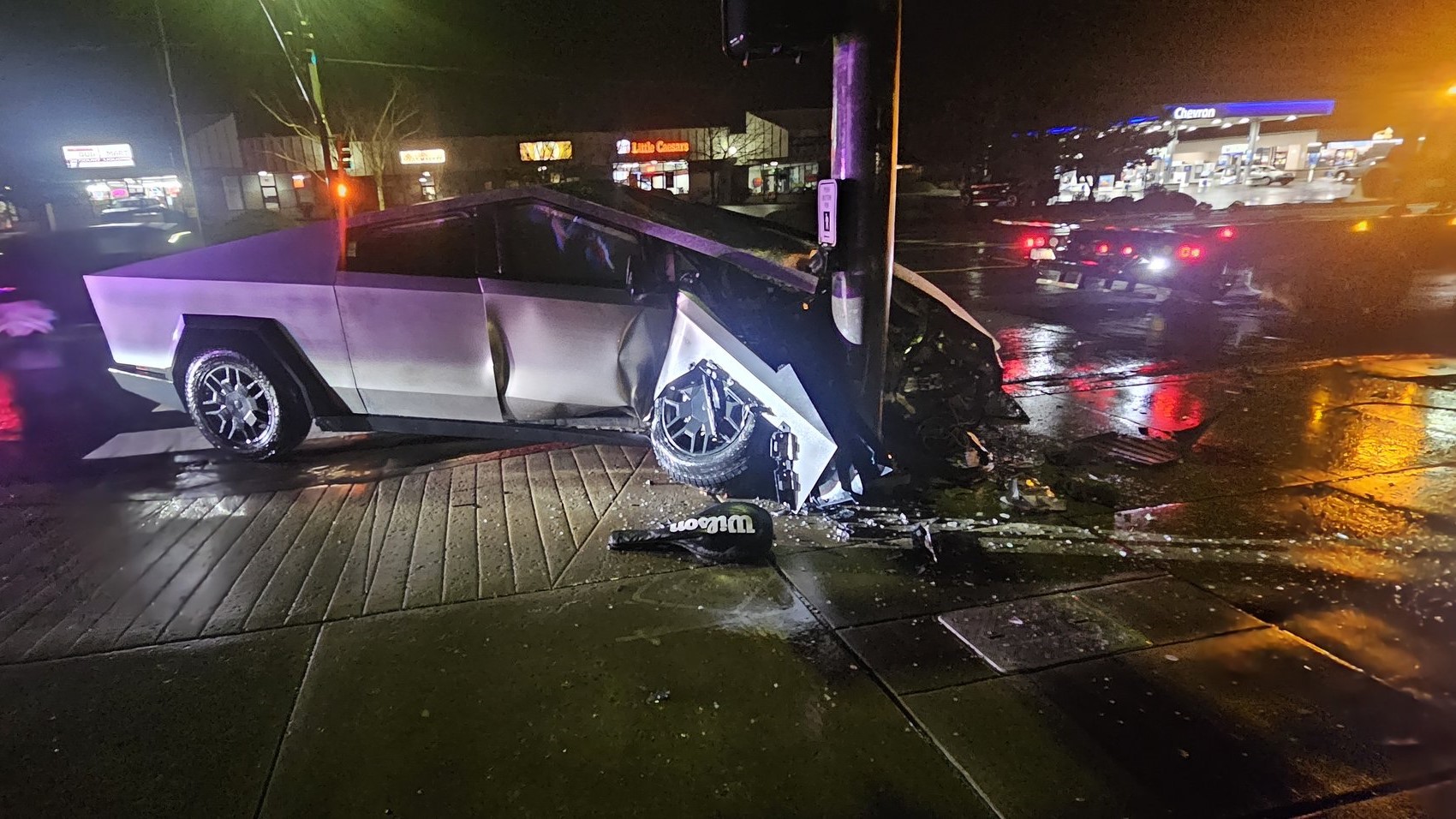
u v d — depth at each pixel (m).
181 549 3.78
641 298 4.30
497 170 38.03
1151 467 4.63
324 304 4.57
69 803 2.18
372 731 2.45
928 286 5.50
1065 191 33.03
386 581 3.41
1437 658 2.72
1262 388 6.30
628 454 5.05
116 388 7.09
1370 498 4.12
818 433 3.85
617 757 2.31
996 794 2.14
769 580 3.36
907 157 36.16
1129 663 2.72
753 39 3.63
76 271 10.75
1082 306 10.84
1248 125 33.34
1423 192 25.50
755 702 2.55
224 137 33.44
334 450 5.26
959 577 3.37
